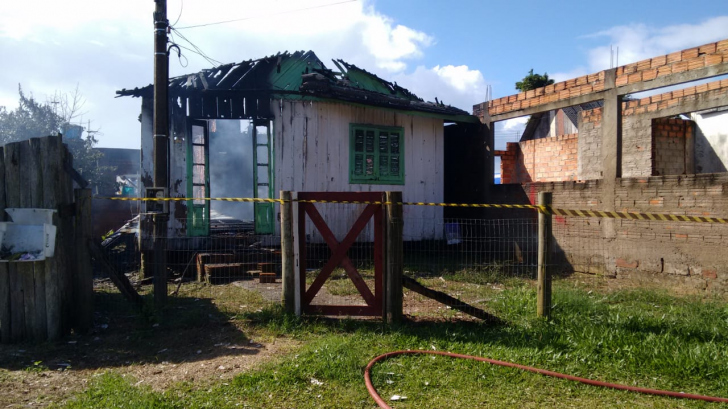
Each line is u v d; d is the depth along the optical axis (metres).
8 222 4.98
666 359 4.07
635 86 8.41
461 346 4.60
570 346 4.48
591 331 4.77
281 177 10.20
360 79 12.25
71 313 5.35
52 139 5.20
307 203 5.73
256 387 3.67
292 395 3.54
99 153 19.42
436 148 12.17
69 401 3.46
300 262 5.68
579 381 3.80
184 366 4.23
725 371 3.85
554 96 10.06
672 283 7.58
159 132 6.64
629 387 3.66
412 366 4.10
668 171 11.19
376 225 5.57
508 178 14.80
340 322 5.41
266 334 5.12
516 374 3.94
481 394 3.59
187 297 7.01
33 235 4.95
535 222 10.26
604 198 8.73
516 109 11.02
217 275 8.22
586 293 6.87
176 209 9.52
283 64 10.68
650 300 6.71
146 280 8.13
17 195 5.09
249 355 4.48
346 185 10.86
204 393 3.58
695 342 4.55
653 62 8.18
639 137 11.12
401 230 5.49
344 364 4.03
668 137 11.24
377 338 4.86
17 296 4.97
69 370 4.19
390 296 5.44
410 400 3.48
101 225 16.33
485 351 4.45
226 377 3.92
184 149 9.64
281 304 5.89
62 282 5.20
